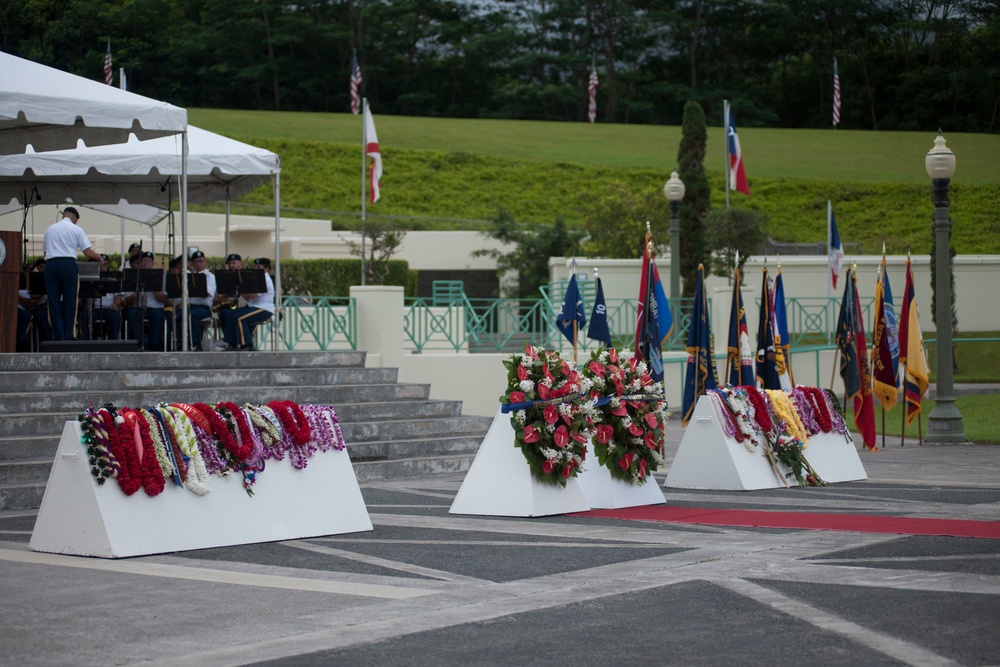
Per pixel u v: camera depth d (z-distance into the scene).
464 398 20.03
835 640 5.40
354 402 14.70
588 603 6.30
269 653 5.25
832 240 28.66
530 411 9.99
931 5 82.00
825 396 13.12
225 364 14.49
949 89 78.38
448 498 11.44
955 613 5.96
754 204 52.41
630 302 25.20
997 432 19.50
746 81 89.00
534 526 9.36
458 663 5.05
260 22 78.38
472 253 40.91
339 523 9.06
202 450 8.45
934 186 17.97
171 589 6.79
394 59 85.81
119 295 17.05
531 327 22.34
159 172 16.89
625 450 10.69
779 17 84.56
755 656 5.12
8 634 5.65
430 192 53.34
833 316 27.80
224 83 80.81
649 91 84.81
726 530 9.07
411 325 20.17
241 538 8.52
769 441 12.33
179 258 17.59
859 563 7.48
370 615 6.06
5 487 10.41
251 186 19.11
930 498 11.23
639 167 60.16
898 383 17.67
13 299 14.06
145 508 8.12
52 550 8.12
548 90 82.19
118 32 75.75
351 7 81.94
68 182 19.33
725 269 29.88
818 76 84.56
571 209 52.59
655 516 9.98
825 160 64.44
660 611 6.08
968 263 32.31
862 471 13.21
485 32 85.62
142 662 5.11
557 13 85.19
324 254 35.72
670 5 85.81
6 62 13.55
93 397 12.63
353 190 52.81
